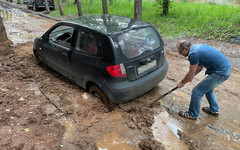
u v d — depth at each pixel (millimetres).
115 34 2984
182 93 4062
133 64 3049
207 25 8641
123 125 3059
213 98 3273
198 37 7957
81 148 2570
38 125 2904
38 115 3109
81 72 3508
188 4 13969
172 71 5145
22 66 4918
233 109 3586
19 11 16281
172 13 10961
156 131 2971
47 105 3387
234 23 8289
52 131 2816
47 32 4387
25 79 4277
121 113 3346
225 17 9109
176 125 3121
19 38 7652
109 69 2934
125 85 3006
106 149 2586
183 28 8961
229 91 4207
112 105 3408
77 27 3508
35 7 16531
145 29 3463
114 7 14625
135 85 3111
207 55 2686
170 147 2674
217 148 2691
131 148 2627
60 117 3123
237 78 4812
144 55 3199
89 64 3242
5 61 5109
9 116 3020
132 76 3082
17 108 3230
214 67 2787
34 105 3354
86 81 3477
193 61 2686
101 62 3053
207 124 3178
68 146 2580
